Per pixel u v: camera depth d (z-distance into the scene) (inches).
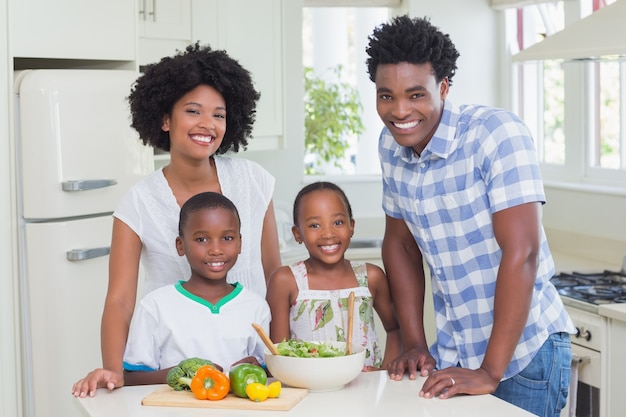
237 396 80.0
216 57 96.1
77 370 140.5
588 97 185.9
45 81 136.7
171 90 94.9
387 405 77.5
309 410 76.5
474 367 90.9
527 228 83.0
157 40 167.8
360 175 221.5
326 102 224.5
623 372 128.8
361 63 230.7
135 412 77.1
